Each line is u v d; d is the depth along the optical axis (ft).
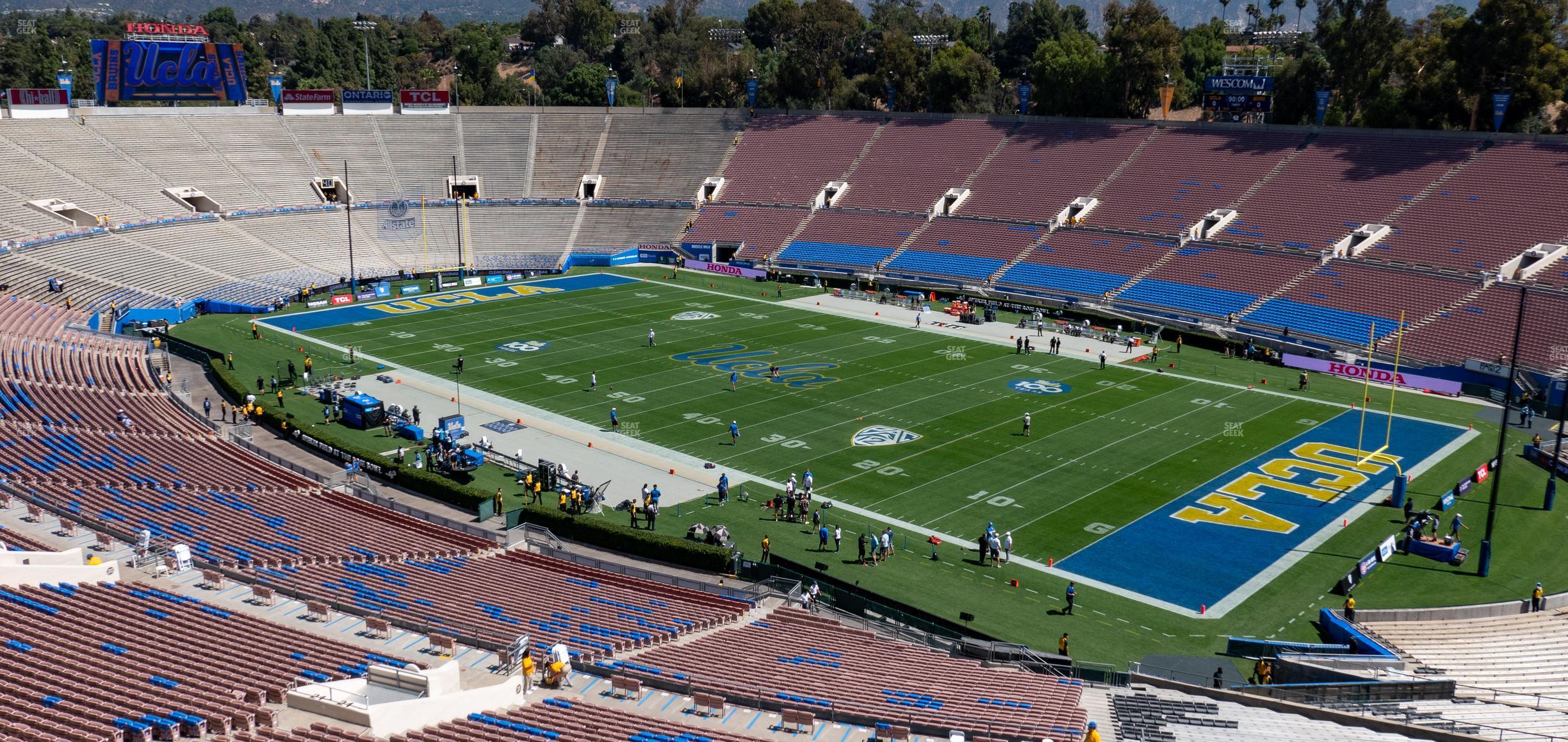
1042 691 109.40
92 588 107.65
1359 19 346.13
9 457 151.53
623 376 238.89
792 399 223.10
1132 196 337.11
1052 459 188.65
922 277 336.08
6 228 286.46
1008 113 495.41
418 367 244.83
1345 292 272.51
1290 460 189.06
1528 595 139.95
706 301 320.29
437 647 106.32
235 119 383.86
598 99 551.18
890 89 441.27
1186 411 216.95
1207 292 290.76
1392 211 291.17
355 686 89.35
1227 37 543.39
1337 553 152.56
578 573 143.95
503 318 295.28
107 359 222.07
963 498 172.04
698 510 167.53
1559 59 298.35
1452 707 102.73
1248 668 122.31
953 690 107.24
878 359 255.29
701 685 100.68
